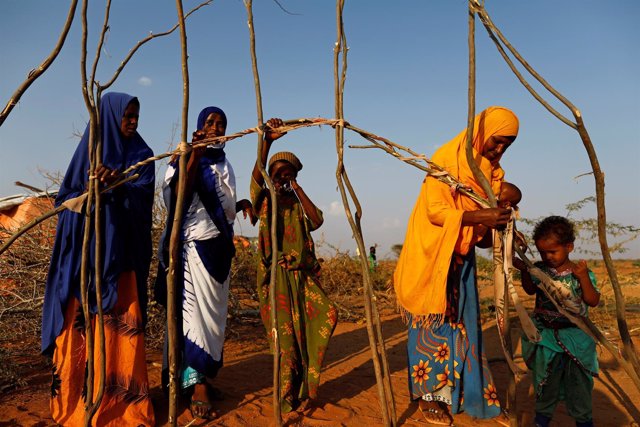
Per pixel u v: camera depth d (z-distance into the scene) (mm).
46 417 3715
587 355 3318
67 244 3527
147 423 3520
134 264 3611
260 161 3121
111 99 3648
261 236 4059
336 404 4129
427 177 3605
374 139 3264
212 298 3873
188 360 3705
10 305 5723
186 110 2982
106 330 3504
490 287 10477
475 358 3564
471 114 2926
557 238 3408
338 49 3158
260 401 4133
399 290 3705
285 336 3877
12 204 7301
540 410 3459
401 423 3713
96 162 3107
